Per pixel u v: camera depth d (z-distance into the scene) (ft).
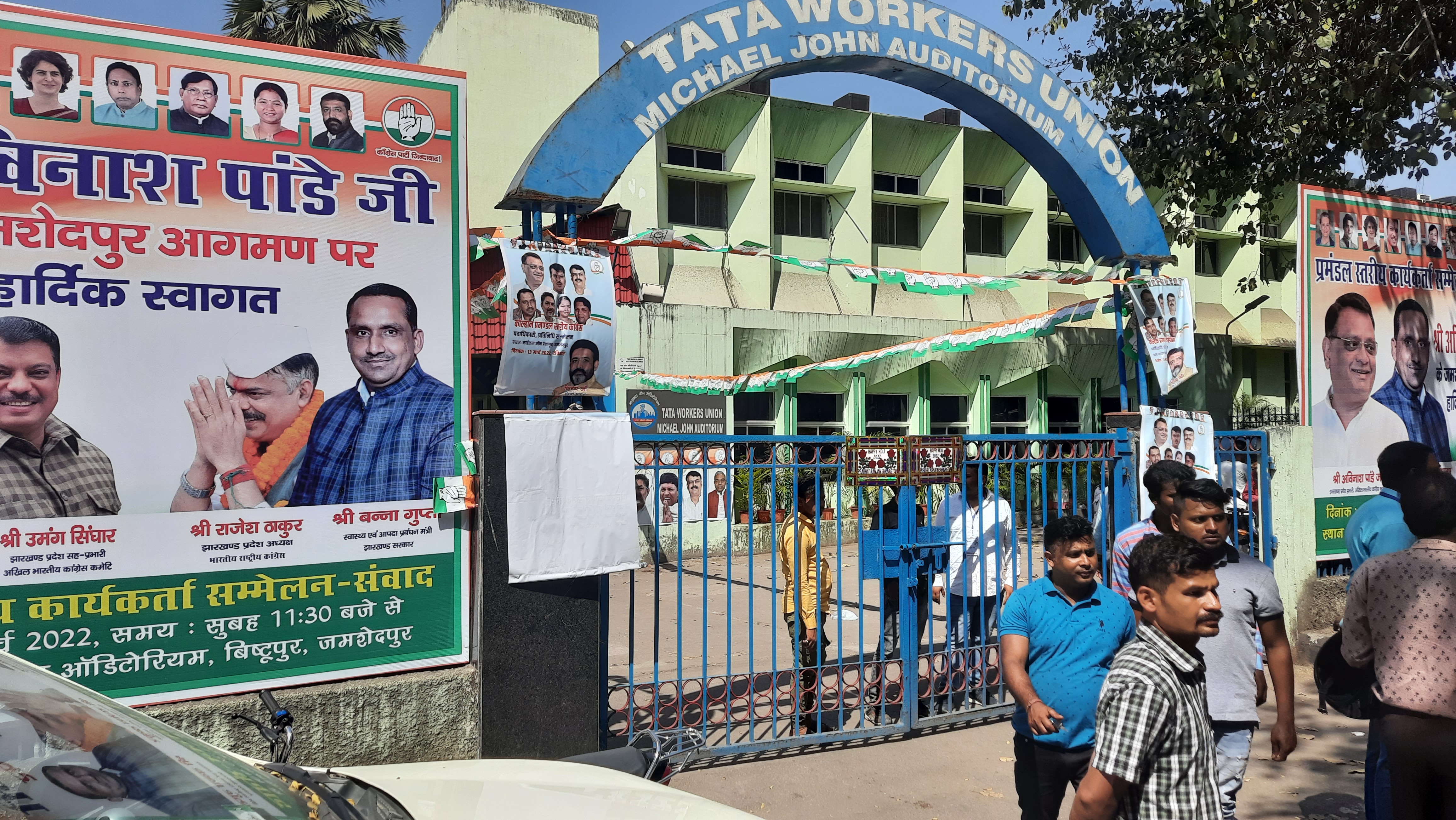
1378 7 29.17
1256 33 28.02
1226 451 23.85
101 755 6.81
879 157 61.87
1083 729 11.43
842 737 18.20
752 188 55.31
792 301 57.88
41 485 12.87
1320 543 25.18
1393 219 26.48
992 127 21.48
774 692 17.63
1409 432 26.45
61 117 13.10
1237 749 12.04
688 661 26.13
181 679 13.57
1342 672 12.59
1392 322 26.27
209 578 13.76
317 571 14.42
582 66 52.37
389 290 15.03
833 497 50.65
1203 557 8.45
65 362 13.04
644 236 17.16
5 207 12.76
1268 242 73.61
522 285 15.57
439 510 15.16
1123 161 21.74
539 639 15.48
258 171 14.20
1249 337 72.90
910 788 16.47
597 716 15.93
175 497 13.61
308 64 14.55
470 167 49.34
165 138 13.66
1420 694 11.18
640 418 42.50
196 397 13.76
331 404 14.58
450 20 50.11
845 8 18.62
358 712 14.38
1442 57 29.17
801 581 18.20
